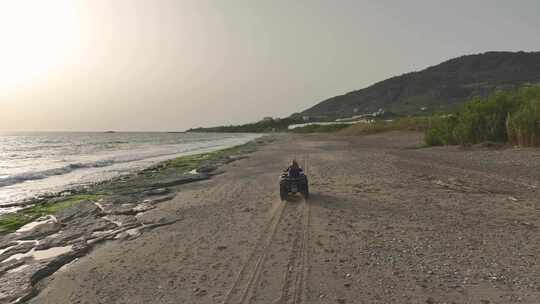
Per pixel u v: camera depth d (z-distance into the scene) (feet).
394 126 218.18
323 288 19.79
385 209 36.22
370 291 19.12
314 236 28.91
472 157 71.00
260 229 31.86
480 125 89.40
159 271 23.97
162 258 26.40
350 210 36.47
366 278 20.70
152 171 87.30
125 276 23.57
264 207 40.32
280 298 18.93
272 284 20.68
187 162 103.81
